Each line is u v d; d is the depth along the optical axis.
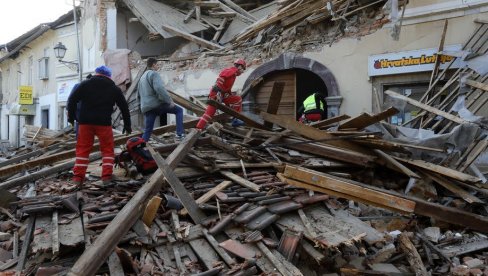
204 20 16.27
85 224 4.27
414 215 5.75
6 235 4.55
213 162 6.04
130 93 14.53
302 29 11.16
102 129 5.50
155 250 4.11
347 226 4.53
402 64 9.36
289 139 7.40
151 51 17.73
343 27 10.33
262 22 12.37
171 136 8.45
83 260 3.27
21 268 3.81
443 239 5.18
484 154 7.27
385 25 9.62
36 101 23.27
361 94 9.98
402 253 4.74
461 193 5.82
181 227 4.39
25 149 10.09
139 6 15.73
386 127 7.36
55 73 21.12
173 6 17.09
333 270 4.27
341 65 10.25
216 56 12.87
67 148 8.50
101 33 16.59
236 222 4.48
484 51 8.29
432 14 9.05
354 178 6.70
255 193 5.16
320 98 9.05
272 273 3.71
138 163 5.87
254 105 11.83
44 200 4.91
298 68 11.00
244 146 7.16
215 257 3.99
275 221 4.57
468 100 8.22
